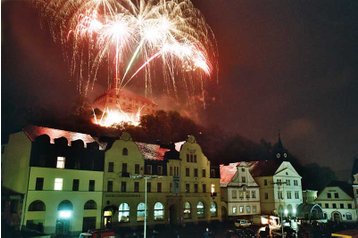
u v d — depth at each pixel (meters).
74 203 41.50
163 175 52.16
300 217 65.19
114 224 44.44
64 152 42.28
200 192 56.94
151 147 57.00
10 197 39.56
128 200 46.88
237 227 51.94
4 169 43.50
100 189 44.44
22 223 36.69
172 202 51.88
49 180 39.94
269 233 40.88
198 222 54.94
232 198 62.69
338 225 52.78
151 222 48.62
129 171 48.12
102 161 45.91
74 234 40.50
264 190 69.62
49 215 39.03
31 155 39.16
